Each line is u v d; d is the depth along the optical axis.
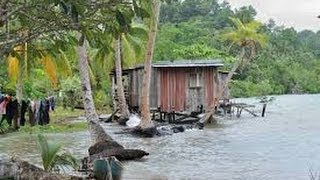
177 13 114.81
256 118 40.56
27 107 30.61
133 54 38.53
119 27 8.53
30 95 36.78
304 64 113.88
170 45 64.75
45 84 41.53
